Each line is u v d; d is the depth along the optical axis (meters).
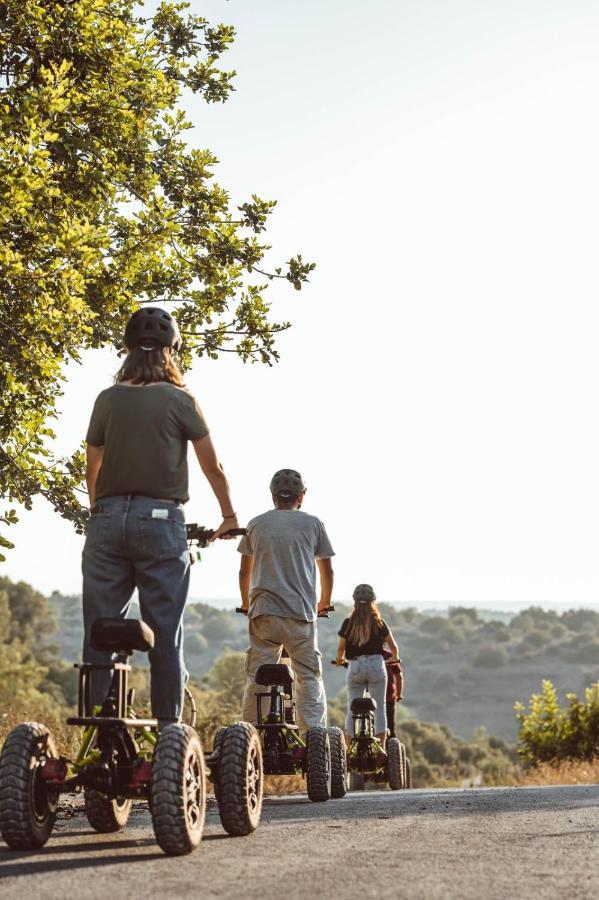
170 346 12.20
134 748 11.12
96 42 28.47
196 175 33.84
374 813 15.24
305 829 12.84
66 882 8.71
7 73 28.62
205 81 35.75
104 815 12.55
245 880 8.93
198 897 8.12
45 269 23.17
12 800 10.43
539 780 46.59
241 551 19.28
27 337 23.33
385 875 9.29
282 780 27.22
